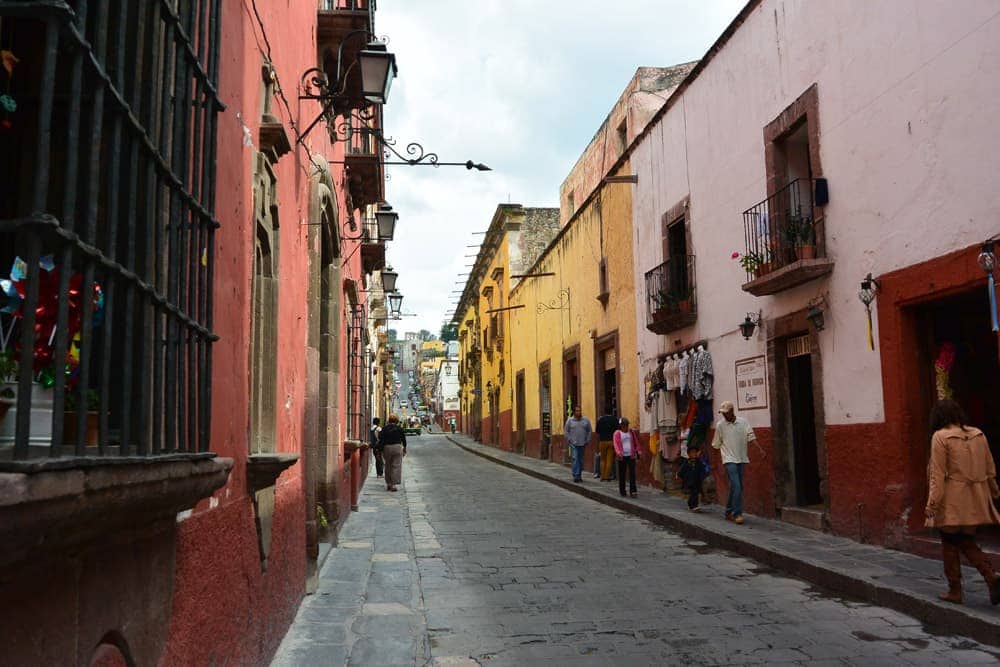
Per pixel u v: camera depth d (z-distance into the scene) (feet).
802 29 34.06
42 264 6.84
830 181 31.91
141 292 7.61
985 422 26.68
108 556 7.31
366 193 39.83
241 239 13.57
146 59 8.71
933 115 25.82
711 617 20.90
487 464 97.45
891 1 27.94
